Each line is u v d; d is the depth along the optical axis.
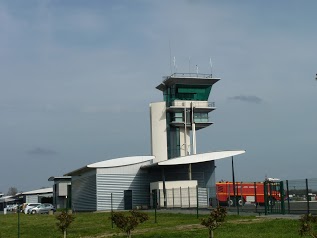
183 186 61.12
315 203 36.56
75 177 76.00
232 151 62.75
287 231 25.39
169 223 34.56
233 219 33.91
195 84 80.06
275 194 38.09
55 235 31.45
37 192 108.12
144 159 67.75
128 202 65.38
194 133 77.19
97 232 31.50
